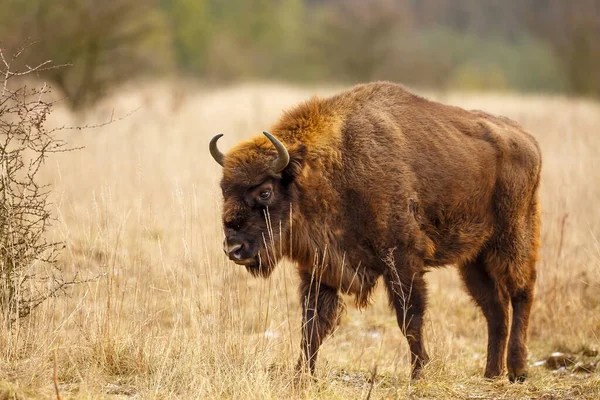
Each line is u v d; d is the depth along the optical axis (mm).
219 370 19844
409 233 22953
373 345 27625
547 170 44875
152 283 25203
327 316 23172
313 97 24047
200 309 22625
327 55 185500
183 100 82875
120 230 26109
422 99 25500
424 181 23641
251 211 21797
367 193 22656
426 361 22703
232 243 21562
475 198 25031
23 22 73875
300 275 23547
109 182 38750
